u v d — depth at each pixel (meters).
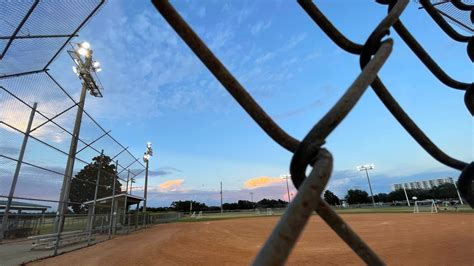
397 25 1.04
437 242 8.41
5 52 7.74
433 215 22.47
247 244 10.51
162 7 0.48
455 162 0.93
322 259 6.91
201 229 18.16
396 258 6.49
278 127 0.56
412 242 8.77
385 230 13.07
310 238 11.01
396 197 69.25
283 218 0.38
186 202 92.31
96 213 13.97
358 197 80.19
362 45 0.77
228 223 24.50
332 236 11.51
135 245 11.12
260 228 18.36
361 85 0.58
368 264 0.56
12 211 9.98
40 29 7.17
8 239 9.54
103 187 14.47
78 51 18.11
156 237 14.18
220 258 7.66
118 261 7.67
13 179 8.02
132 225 23.19
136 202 24.17
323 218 0.53
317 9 0.80
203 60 0.51
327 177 0.43
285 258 0.34
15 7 6.28
